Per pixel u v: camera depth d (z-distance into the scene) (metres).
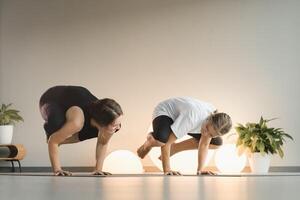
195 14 5.96
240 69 5.92
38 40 6.10
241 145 5.16
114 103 3.48
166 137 3.87
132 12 5.99
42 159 6.03
